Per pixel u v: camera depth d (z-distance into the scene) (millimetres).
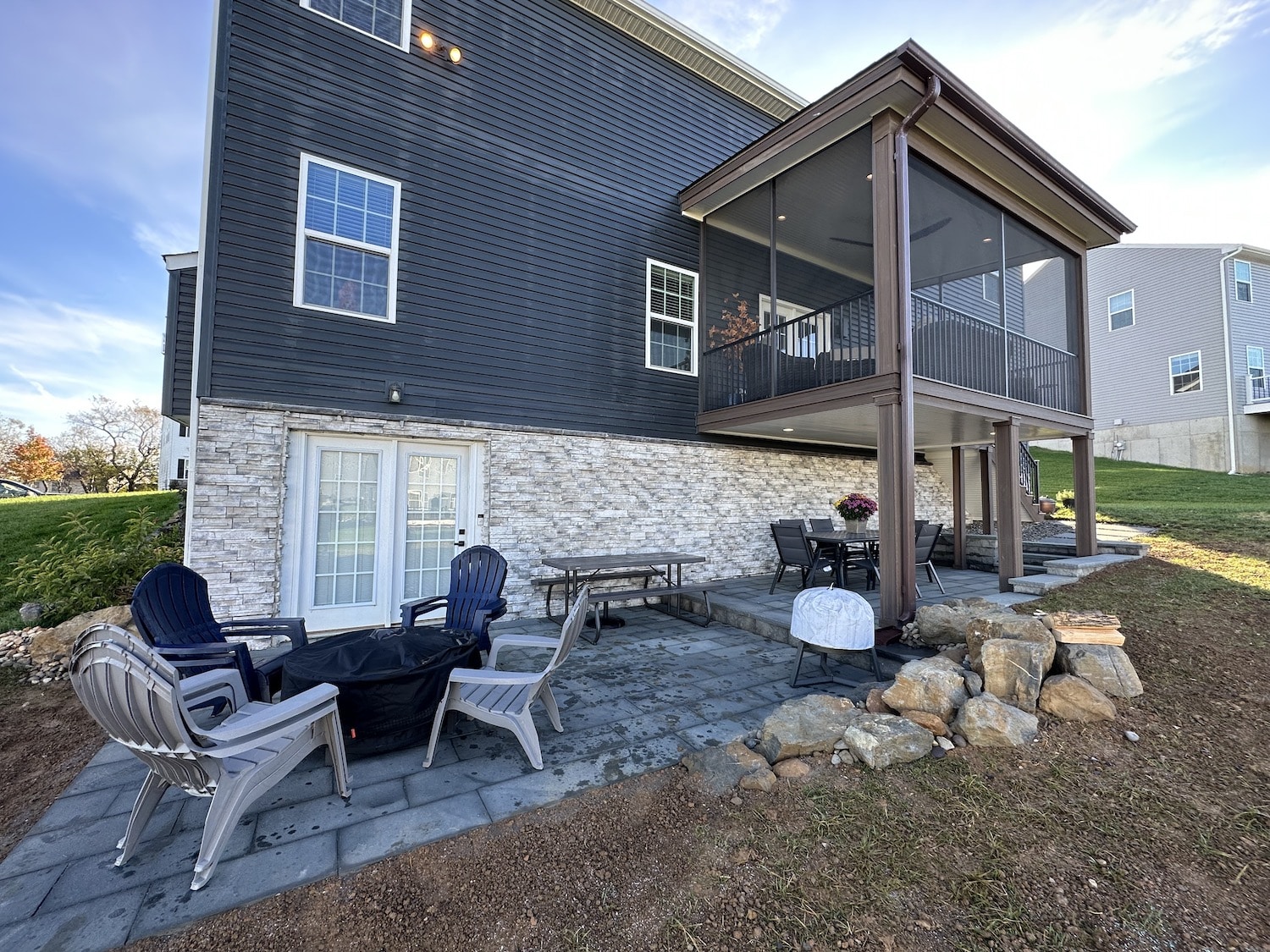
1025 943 1658
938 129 5160
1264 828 2117
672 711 3512
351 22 5418
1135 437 17266
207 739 1933
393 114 5574
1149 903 1797
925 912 1777
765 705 3605
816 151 5879
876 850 2059
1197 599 4441
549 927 1751
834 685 3982
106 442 25109
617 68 7133
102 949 1654
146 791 2123
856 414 5973
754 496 8148
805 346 6996
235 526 4711
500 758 2877
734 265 8164
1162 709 2941
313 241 5180
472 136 6016
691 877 1960
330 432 5184
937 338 5578
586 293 6758
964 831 2148
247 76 4914
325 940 1698
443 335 5766
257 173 4922
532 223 6387
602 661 4590
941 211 6215
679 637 5402
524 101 6383
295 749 2357
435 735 2828
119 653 1801
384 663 2881
